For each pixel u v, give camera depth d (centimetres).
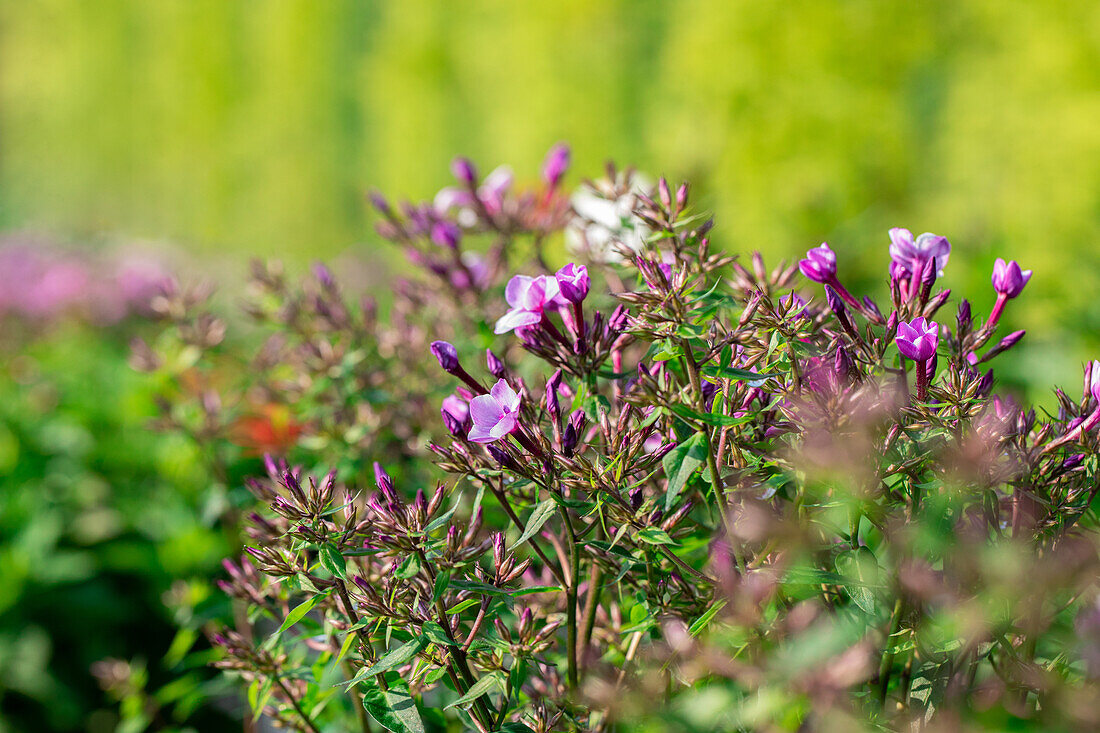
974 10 307
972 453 94
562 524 108
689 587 102
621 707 96
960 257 240
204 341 136
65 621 202
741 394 101
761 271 107
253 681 110
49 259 430
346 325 131
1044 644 102
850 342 100
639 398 99
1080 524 101
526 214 133
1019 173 275
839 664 89
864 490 96
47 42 1055
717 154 355
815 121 341
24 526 216
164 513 209
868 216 331
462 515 117
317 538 101
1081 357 204
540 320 103
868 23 335
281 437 136
